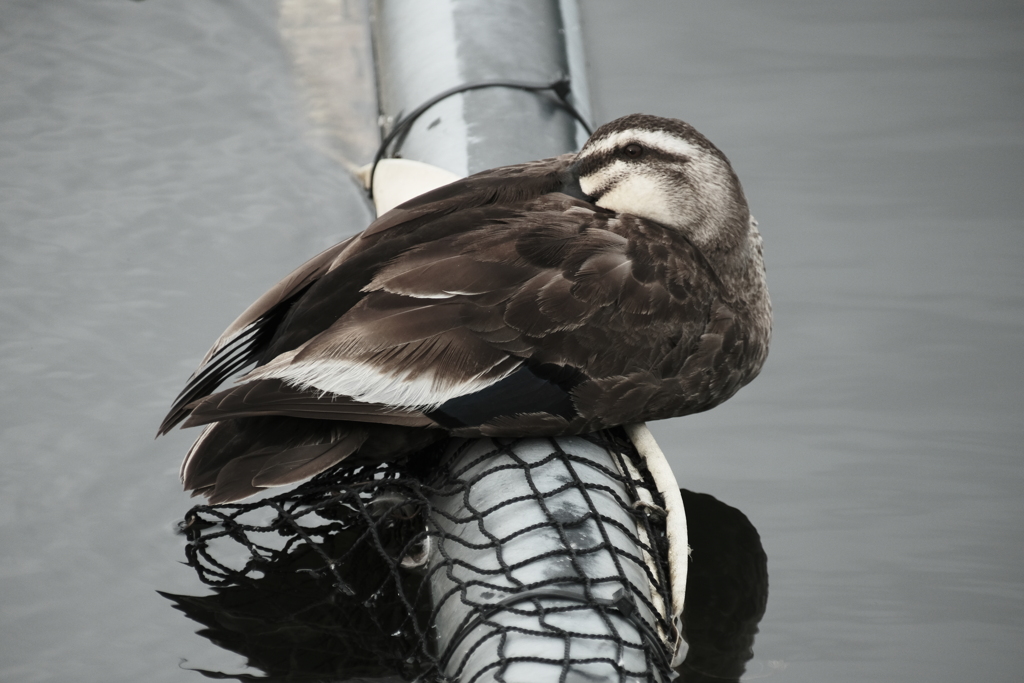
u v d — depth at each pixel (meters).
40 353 9.22
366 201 11.16
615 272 6.98
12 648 6.83
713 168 7.77
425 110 10.60
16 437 8.45
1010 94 12.04
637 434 7.39
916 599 7.34
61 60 12.66
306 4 13.61
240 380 6.41
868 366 9.33
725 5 13.59
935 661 6.91
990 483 8.23
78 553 7.55
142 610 7.14
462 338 6.61
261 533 7.77
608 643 5.49
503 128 10.12
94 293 9.88
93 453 8.35
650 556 6.59
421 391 6.50
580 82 11.45
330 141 11.93
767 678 6.82
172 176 11.31
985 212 10.75
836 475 8.37
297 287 7.27
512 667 5.45
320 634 6.98
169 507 7.96
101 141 11.67
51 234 10.48
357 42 13.16
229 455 6.66
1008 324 9.62
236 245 10.52
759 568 7.61
